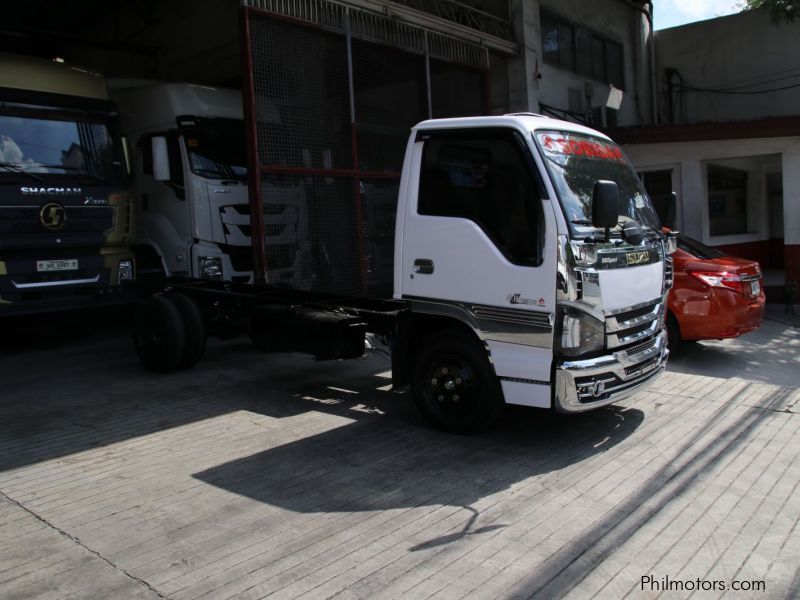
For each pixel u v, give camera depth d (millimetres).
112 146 9391
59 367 8281
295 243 8758
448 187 5328
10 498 4387
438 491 4484
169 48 14719
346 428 5781
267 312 6875
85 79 9297
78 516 4113
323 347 6395
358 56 9906
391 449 5266
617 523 4023
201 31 13906
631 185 5883
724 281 8469
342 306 6539
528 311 4930
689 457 5074
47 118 8727
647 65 19109
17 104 8461
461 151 5273
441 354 5516
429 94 11148
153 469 4879
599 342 4973
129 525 3990
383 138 10258
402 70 10719
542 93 14664
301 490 4504
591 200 5172
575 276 4801
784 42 17625
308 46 9109
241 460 5055
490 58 13852
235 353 8953
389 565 3539
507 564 3555
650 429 5707
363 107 9953
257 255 8367
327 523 4020
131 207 9633
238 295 7305
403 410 6301
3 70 8477
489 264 5090
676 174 14461
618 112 17844
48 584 3346
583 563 3568
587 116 15891
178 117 9422
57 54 15609
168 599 3209
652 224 5922
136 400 6660
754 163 16734
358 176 9688
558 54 15492
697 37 18844
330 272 9211
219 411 6285
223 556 3623
